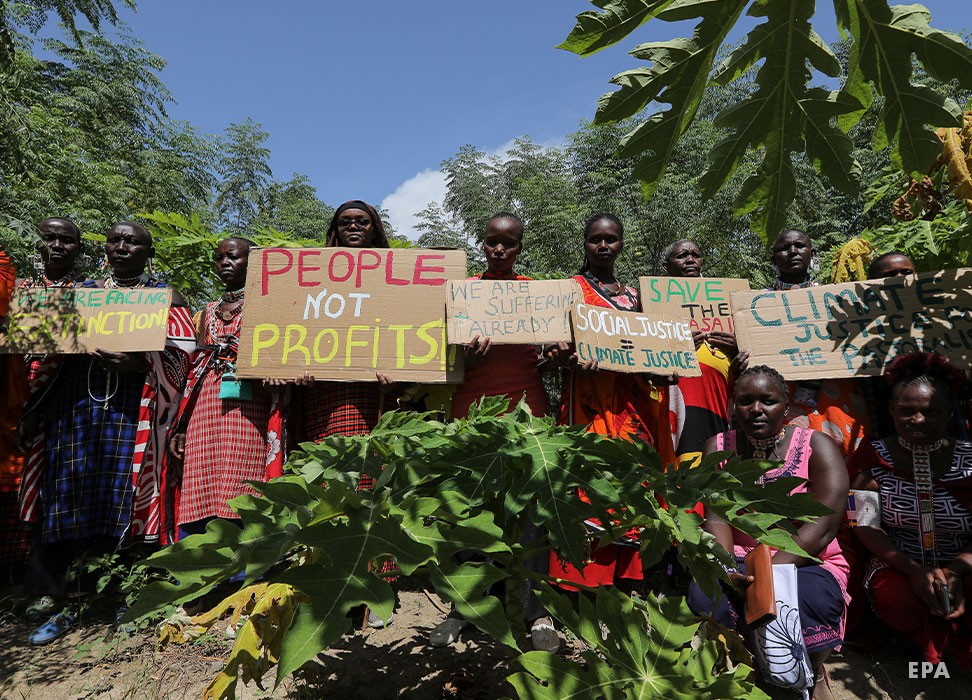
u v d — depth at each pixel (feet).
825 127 6.15
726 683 4.92
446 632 9.22
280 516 4.03
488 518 4.17
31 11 42.09
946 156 9.27
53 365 11.11
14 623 10.62
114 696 8.09
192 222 15.90
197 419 10.92
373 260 10.34
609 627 5.08
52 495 10.63
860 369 10.95
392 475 4.76
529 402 10.76
